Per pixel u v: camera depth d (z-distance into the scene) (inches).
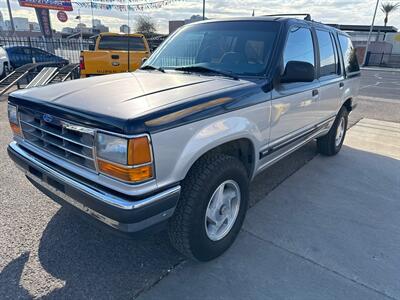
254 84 106.8
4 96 367.2
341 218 130.7
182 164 81.7
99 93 91.3
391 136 256.2
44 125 89.7
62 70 405.7
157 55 145.4
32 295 86.7
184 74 120.7
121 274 95.3
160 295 88.4
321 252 108.6
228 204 103.9
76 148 82.0
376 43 1582.2
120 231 78.6
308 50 140.9
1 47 565.6
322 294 90.7
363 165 190.5
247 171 114.7
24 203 130.8
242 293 90.0
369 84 685.9
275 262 103.0
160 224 82.6
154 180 77.0
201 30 141.4
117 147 72.5
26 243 106.7
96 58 331.0
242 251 107.7
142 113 74.5
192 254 95.7
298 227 123.0
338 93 176.1
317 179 168.1
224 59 125.1
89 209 81.4
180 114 79.8
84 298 86.4
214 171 91.9
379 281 96.3
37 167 93.6
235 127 96.0
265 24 127.9
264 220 126.8
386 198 149.7
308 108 142.5
